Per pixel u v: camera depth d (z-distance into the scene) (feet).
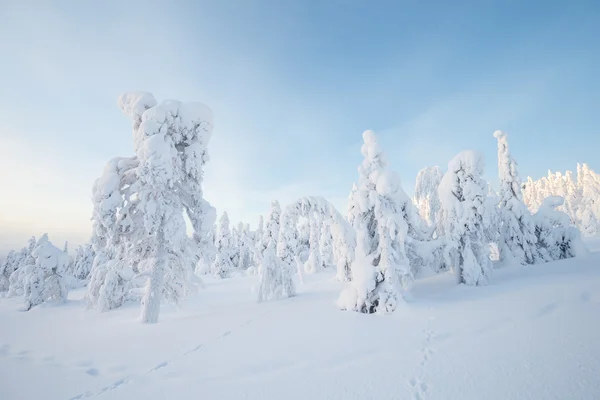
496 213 61.98
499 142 71.10
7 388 19.40
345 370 19.02
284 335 27.86
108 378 20.57
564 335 22.04
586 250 61.31
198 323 36.63
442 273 61.87
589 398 13.74
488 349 20.81
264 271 52.01
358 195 45.60
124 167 45.70
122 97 47.21
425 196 89.97
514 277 50.60
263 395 16.37
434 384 16.33
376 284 38.37
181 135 47.57
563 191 246.47
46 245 75.87
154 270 43.19
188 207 48.75
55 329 42.29
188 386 18.17
